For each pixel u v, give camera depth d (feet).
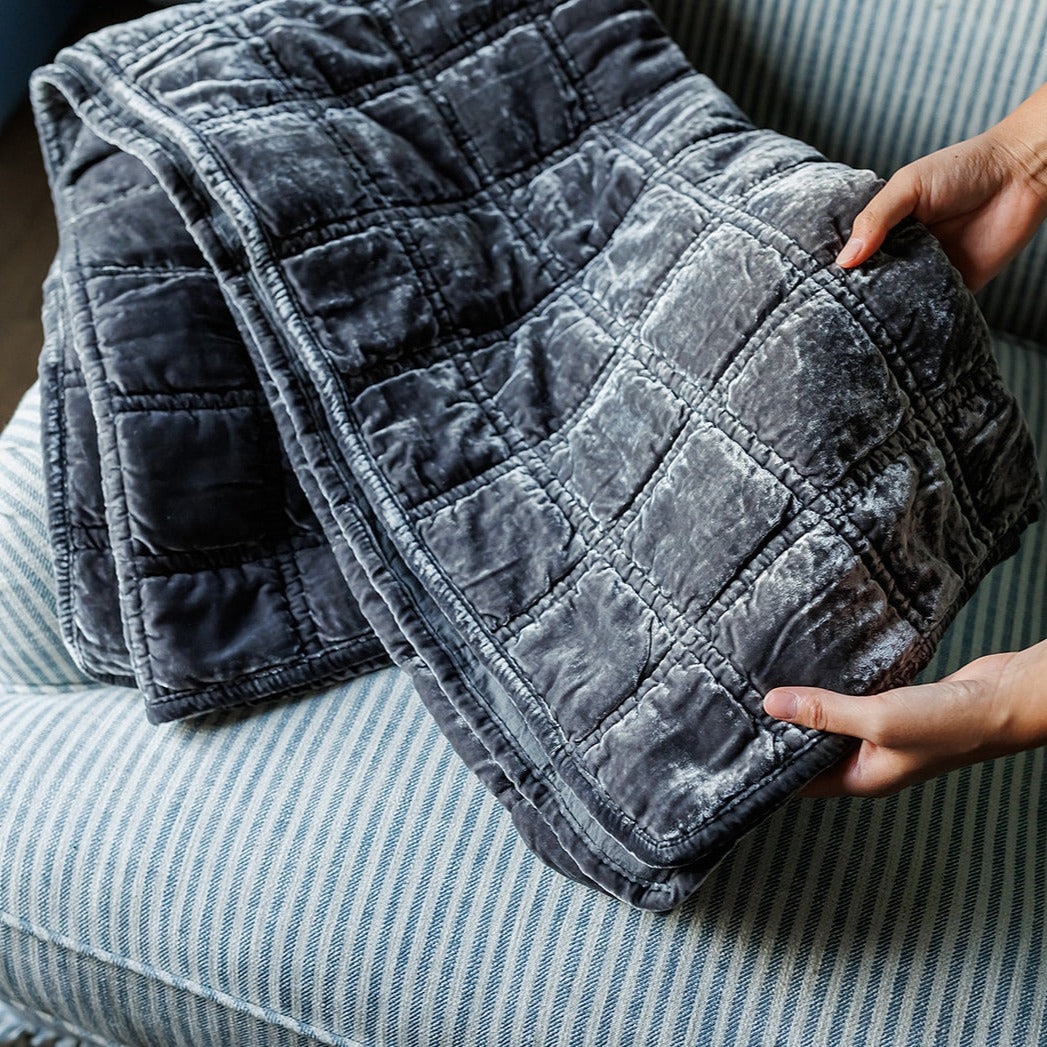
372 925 2.10
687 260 2.13
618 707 1.99
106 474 2.26
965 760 1.91
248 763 2.26
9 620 2.44
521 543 2.13
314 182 2.23
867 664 1.88
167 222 2.46
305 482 2.28
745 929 2.05
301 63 2.36
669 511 2.02
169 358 2.34
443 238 2.32
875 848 2.13
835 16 2.76
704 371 2.03
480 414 2.25
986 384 2.03
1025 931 2.03
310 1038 2.19
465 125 2.44
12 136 4.54
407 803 2.19
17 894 2.22
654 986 2.03
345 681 2.38
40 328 4.20
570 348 2.25
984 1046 1.93
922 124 2.83
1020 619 2.49
